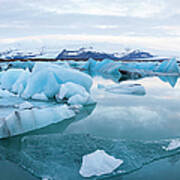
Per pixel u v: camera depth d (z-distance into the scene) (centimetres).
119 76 1365
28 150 236
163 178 180
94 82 1004
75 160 212
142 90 644
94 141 263
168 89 741
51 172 190
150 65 1655
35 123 312
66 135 285
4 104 455
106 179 180
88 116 382
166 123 344
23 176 184
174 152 231
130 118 371
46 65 619
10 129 281
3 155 223
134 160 212
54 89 548
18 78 666
